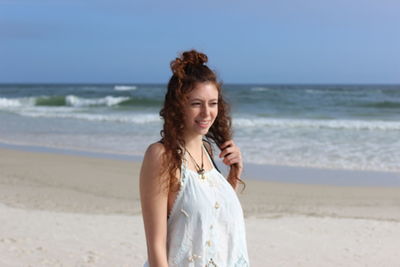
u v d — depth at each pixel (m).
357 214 8.69
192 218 2.22
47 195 9.89
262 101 41.44
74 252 5.95
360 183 11.23
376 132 20.95
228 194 2.34
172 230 2.24
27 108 35.97
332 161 13.91
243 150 15.70
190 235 2.22
